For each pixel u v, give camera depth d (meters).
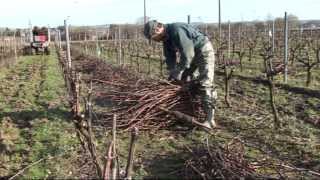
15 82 22.33
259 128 10.66
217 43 30.61
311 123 11.35
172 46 10.51
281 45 34.00
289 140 9.75
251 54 29.33
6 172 8.26
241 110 12.77
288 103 13.77
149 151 9.20
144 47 40.16
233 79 19.50
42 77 23.80
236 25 57.38
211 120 10.57
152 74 22.16
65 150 9.05
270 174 7.66
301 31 44.09
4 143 9.98
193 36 10.33
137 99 10.75
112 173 5.99
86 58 32.81
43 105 14.69
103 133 10.25
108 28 57.25
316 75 20.58
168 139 9.98
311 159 8.62
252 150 9.09
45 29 51.97
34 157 8.90
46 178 7.80
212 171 7.49
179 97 10.72
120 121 10.55
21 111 13.63
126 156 8.82
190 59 10.20
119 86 12.00
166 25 10.45
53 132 10.62
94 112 11.85
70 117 12.20
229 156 7.91
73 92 10.81
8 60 37.25
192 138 10.02
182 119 10.54
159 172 8.11
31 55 50.00
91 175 7.79
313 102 13.81
